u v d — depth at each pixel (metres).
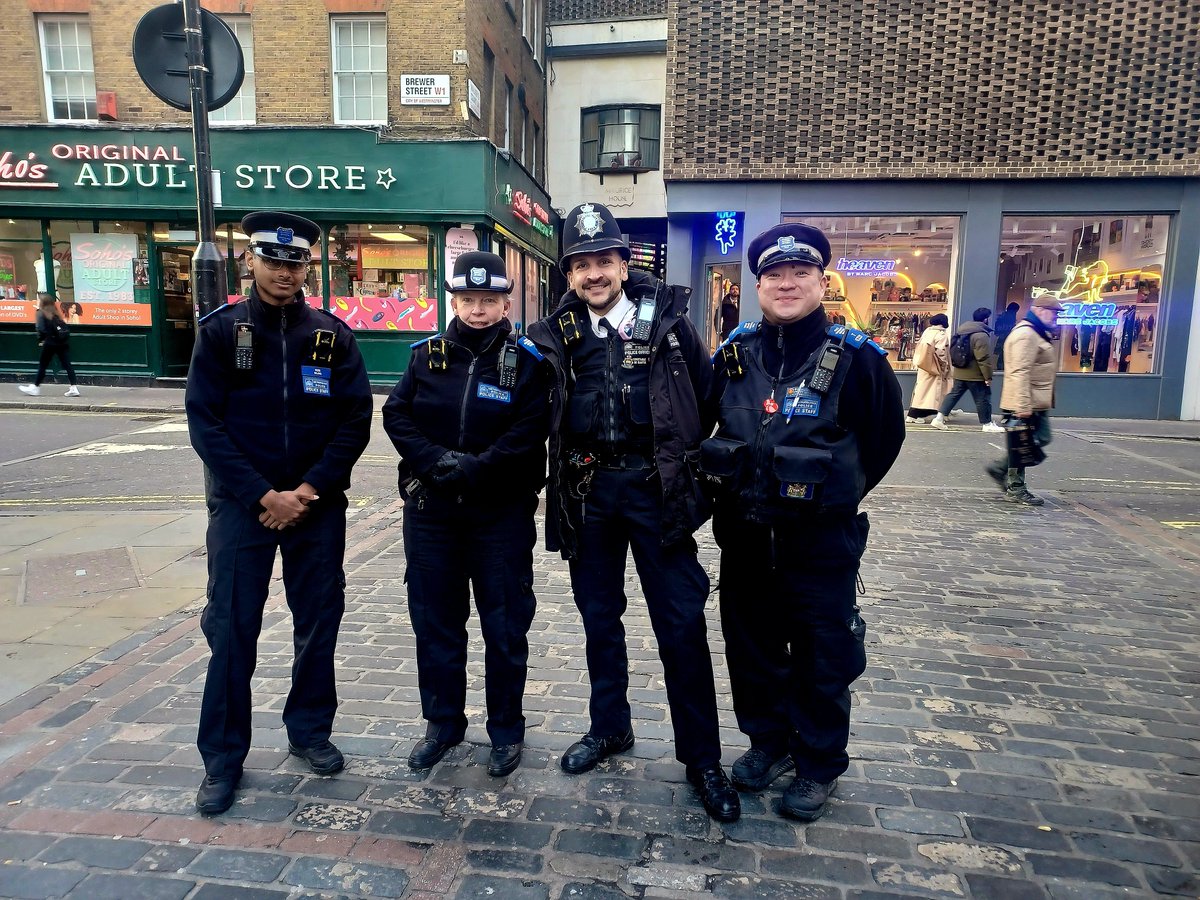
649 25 19.17
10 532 5.71
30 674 3.44
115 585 4.61
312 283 13.90
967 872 2.25
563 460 2.69
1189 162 11.46
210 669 2.57
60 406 11.76
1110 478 7.92
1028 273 12.17
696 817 2.51
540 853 2.32
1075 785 2.68
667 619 2.58
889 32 11.71
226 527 2.63
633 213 19.77
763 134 12.09
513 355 2.69
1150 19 11.29
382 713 3.16
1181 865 2.28
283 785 2.66
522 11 17.14
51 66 13.74
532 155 18.58
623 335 2.61
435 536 2.74
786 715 2.76
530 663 3.64
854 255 12.41
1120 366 12.23
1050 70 11.53
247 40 13.56
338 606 2.80
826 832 2.43
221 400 2.62
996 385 12.26
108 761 2.77
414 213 13.43
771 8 11.82
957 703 3.25
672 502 2.52
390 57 13.21
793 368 2.49
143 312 14.15
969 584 4.76
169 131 13.37
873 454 2.55
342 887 2.17
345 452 2.70
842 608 2.48
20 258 14.10
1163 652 3.78
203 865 2.25
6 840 2.35
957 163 11.84
